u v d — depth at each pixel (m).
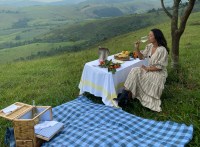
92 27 190.62
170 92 8.48
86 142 5.72
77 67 14.70
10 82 12.90
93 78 8.05
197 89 8.62
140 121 6.66
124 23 162.38
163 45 7.61
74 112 7.36
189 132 5.88
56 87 10.82
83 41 147.62
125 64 8.30
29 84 12.01
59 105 8.31
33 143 5.68
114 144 5.57
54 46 151.50
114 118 6.88
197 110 6.88
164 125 6.35
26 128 5.58
